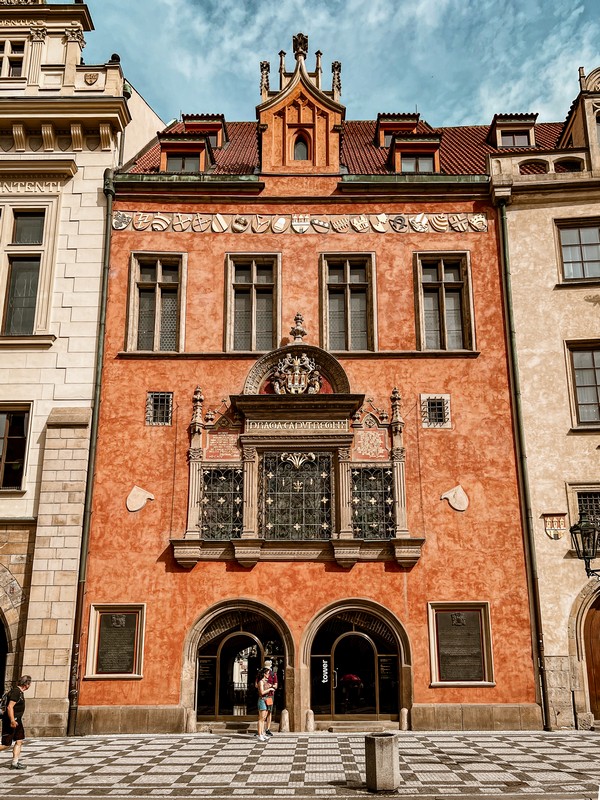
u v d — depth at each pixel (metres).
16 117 20.72
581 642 17.75
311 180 20.97
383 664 17.83
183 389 19.39
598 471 18.75
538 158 21.05
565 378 19.41
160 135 21.97
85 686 17.39
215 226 20.55
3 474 18.95
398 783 11.64
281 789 11.67
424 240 20.53
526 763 13.39
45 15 22.03
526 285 20.08
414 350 19.70
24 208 20.53
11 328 19.98
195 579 18.06
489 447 19.03
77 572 17.92
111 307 19.91
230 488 18.73
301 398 18.86
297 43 22.31
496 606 17.98
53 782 12.22
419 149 22.11
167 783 12.09
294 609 17.88
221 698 17.69
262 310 20.33
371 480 18.77
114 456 18.86
